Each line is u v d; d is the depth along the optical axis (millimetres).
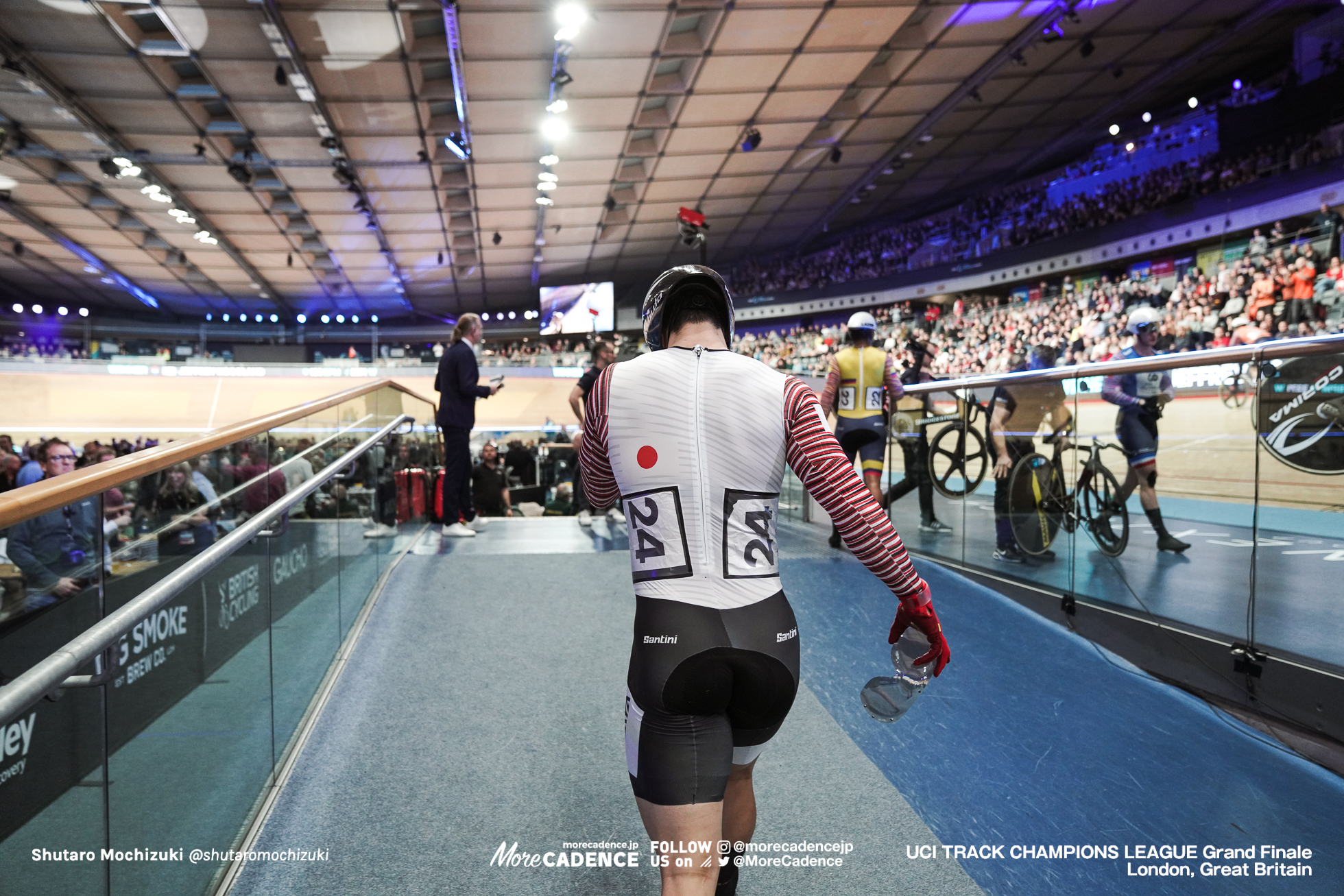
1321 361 2400
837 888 1720
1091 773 2227
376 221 20109
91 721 1212
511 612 3598
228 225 20516
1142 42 15031
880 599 3863
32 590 1033
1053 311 18156
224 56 11414
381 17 10508
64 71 11844
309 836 1911
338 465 2898
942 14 12703
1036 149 20828
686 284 1373
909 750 2367
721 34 12250
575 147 16172
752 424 1222
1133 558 3186
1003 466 4020
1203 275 14977
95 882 1225
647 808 1152
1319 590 2389
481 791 2127
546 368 23812
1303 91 15156
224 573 1812
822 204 22703
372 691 2770
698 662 1132
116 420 22281
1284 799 2076
